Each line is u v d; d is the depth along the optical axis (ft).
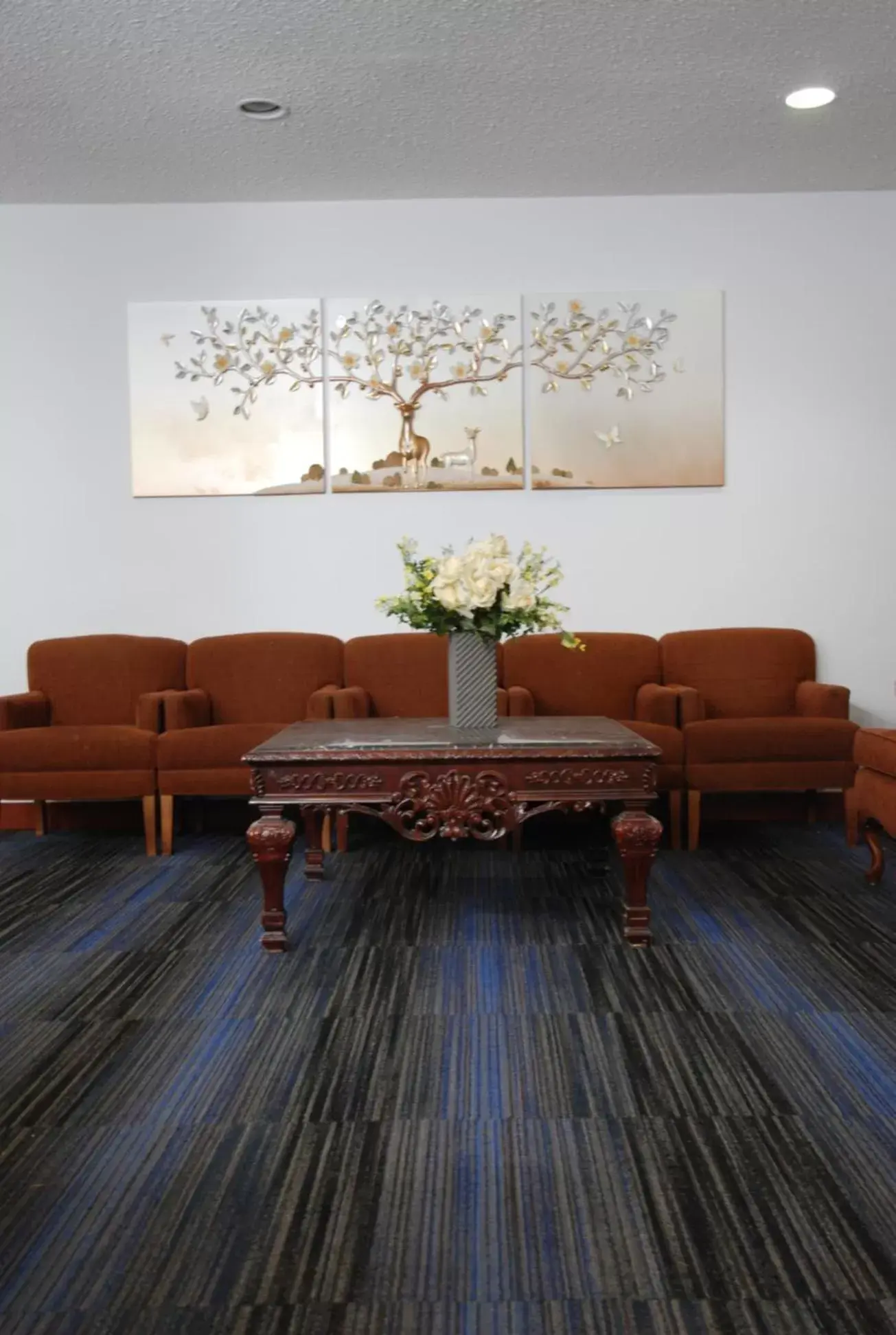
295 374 16.31
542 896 11.97
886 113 13.35
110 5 10.50
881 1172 6.06
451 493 16.46
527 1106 6.94
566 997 8.86
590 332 16.28
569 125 13.58
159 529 16.56
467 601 10.88
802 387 16.33
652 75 12.23
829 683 16.55
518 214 16.22
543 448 16.37
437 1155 6.31
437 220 16.22
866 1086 7.16
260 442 16.38
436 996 8.92
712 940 10.30
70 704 15.57
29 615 16.57
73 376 16.39
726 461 16.43
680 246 16.24
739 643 15.78
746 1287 5.05
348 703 14.24
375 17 10.84
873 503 16.40
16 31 10.98
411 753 9.95
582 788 10.06
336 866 13.50
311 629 16.60
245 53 11.54
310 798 10.05
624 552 16.47
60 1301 5.00
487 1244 5.41
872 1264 5.21
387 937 10.53
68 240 16.26
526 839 14.93
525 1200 5.82
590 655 15.67
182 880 12.84
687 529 16.44
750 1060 7.60
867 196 16.12
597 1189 5.92
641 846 10.06
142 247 16.28
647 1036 8.03
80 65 11.75
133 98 12.61
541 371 16.33
